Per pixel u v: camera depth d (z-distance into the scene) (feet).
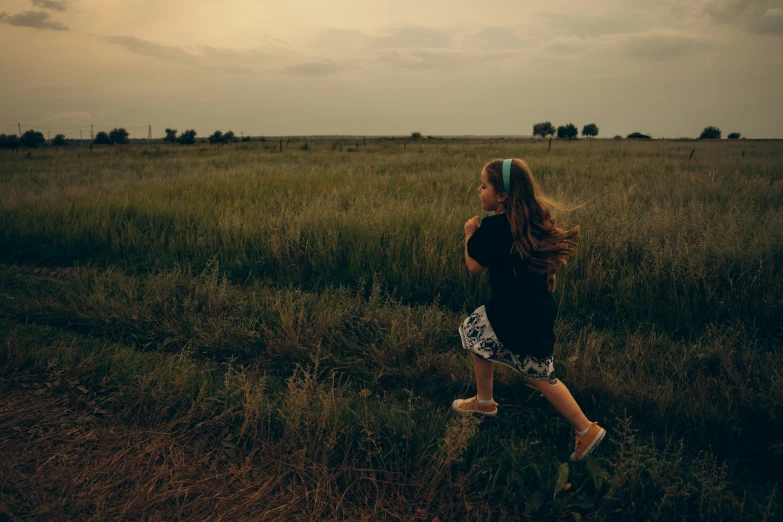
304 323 12.69
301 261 17.71
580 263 15.58
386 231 18.86
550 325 7.90
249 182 33.83
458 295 14.88
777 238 15.84
